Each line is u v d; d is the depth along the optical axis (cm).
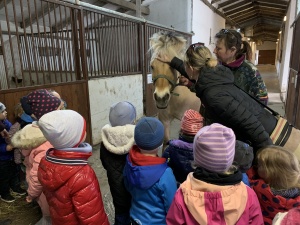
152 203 115
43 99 161
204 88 118
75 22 302
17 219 197
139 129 113
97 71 392
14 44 498
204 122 142
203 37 778
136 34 451
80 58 321
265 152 113
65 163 115
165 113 251
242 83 160
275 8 1038
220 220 86
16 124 208
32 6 444
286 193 108
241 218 88
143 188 112
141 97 476
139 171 110
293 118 383
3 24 479
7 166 210
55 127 112
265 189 112
